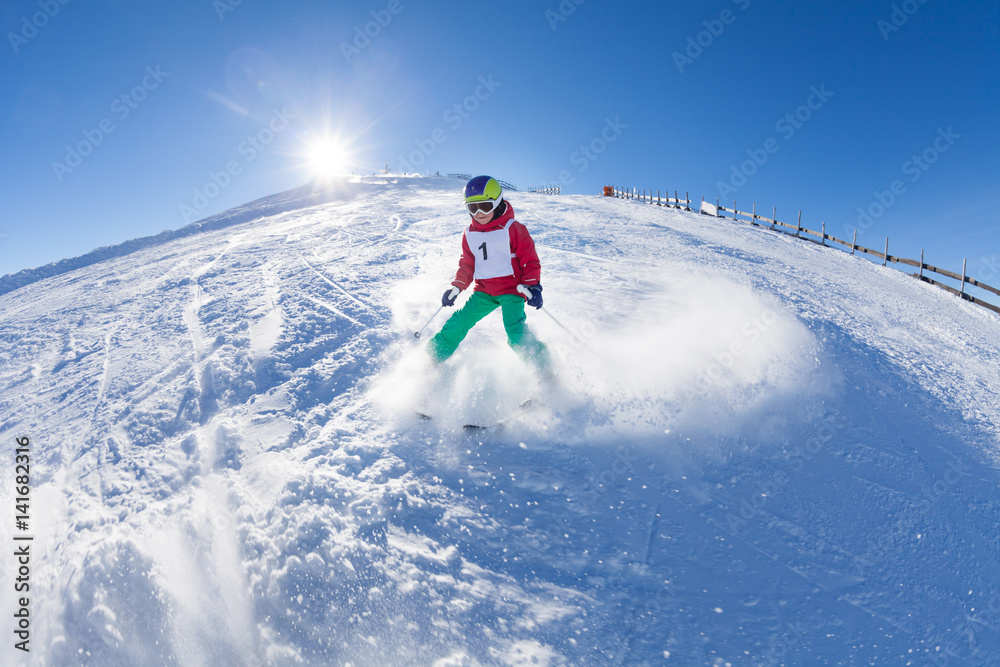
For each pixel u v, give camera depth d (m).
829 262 11.09
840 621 1.65
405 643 1.47
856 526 2.05
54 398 3.10
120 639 1.51
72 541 1.85
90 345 3.89
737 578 1.80
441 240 7.14
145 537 1.82
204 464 2.25
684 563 1.85
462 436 2.45
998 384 3.78
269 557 1.71
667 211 17.17
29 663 1.47
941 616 1.68
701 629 1.61
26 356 3.79
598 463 2.34
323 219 10.04
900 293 8.58
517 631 1.54
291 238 7.75
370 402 2.70
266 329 3.69
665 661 1.50
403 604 1.57
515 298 2.95
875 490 2.24
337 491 1.98
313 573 1.65
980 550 1.95
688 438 2.53
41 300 5.58
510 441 2.44
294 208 13.95
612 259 6.57
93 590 1.62
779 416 2.71
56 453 2.46
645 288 5.04
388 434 2.42
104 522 1.94
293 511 1.88
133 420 2.68
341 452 2.25
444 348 2.95
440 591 1.63
